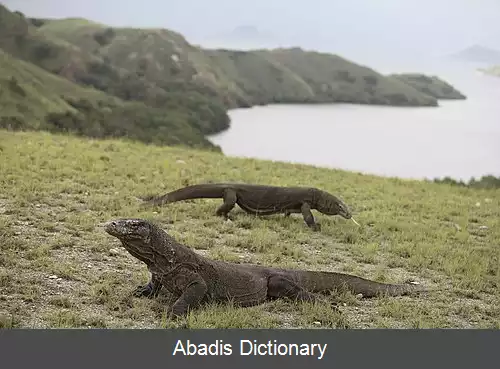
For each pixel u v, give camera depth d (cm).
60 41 13675
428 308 929
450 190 2230
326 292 947
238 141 9012
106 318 781
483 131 12225
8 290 826
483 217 1725
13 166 1580
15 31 12738
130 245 805
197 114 10494
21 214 1200
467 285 1070
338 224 1439
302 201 1416
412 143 9969
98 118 6994
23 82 8550
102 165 1761
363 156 7806
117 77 12850
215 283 840
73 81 12088
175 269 812
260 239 1210
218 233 1268
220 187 1405
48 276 896
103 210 1316
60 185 1462
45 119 6291
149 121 7525
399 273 1127
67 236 1093
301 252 1174
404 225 1466
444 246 1306
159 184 1623
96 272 942
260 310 853
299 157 7338
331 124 13412
